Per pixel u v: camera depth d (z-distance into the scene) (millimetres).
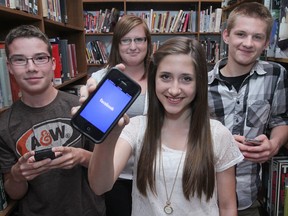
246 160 1235
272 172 1547
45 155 921
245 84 1294
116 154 856
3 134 1055
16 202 1153
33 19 1586
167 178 914
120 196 1426
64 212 1118
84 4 4004
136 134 977
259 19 1168
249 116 1289
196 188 897
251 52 1202
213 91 1335
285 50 1340
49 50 1116
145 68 1655
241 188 1306
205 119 935
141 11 4137
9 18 1506
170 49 875
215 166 947
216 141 942
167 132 961
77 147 1122
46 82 1084
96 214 1186
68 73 2348
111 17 3834
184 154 924
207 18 3889
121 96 632
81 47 2971
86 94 649
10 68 1090
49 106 1115
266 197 1637
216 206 949
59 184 1096
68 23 2600
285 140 1302
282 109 1343
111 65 1687
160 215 909
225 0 2754
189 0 3793
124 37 1605
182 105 897
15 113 1092
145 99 1446
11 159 1074
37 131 1095
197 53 885
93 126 615
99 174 705
